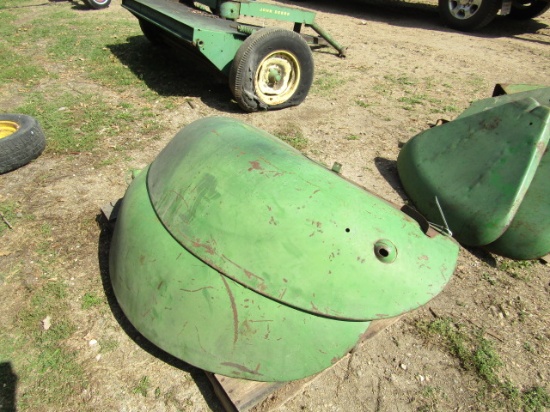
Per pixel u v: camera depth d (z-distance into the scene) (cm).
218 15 547
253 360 178
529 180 275
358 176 380
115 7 930
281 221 183
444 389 216
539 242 281
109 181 351
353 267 181
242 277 180
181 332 188
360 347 233
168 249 198
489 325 251
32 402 198
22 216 306
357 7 1038
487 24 870
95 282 257
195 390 207
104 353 219
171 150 239
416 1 1143
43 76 545
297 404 206
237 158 205
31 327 230
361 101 527
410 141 368
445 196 314
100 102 480
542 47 778
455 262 207
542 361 232
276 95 476
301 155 236
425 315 255
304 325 176
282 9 575
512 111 293
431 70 642
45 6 912
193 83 547
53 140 401
